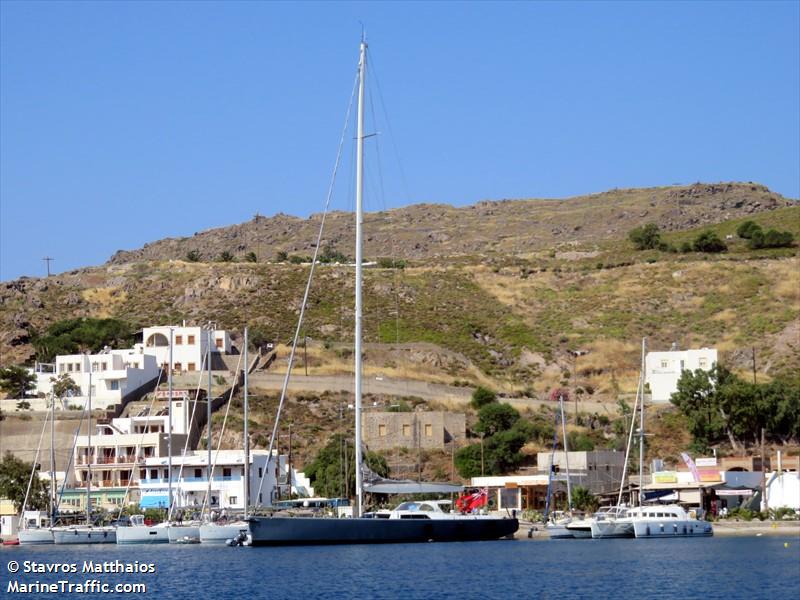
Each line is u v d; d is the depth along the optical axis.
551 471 137.00
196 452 155.12
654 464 151.38
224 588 84.06
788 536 122.25
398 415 167.38
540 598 78.94
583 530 122.38
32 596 83.06
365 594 80.62
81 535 128.12
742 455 161.88
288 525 107.06
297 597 79.69
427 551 105.69
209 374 136.12
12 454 161.38
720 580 86.69
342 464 150.00
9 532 140.75
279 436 167.00
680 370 189.12
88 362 195.12
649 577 88.56
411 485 108.94
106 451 163.88
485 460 158.88
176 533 124.19
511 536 119.75
